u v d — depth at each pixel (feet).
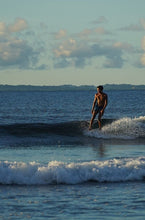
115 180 64.08
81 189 59.21
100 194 56.39
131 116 284.00
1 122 229.04
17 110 377.71
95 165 66.23
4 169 63.36
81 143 109.81
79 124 128.67
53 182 62.75
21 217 46.60
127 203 52.03
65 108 411.54
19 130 121.08
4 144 104.37
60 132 122.42
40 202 52.44
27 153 90.43
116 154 90.27
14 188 59.57
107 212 48.39
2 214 47.57
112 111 343.05
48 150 96.12
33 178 62.64
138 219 45.85
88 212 48.39
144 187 60.29
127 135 120.16
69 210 49.16
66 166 65.05
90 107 429.79
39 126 125.18
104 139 117.19
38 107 439.63
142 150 97.71
